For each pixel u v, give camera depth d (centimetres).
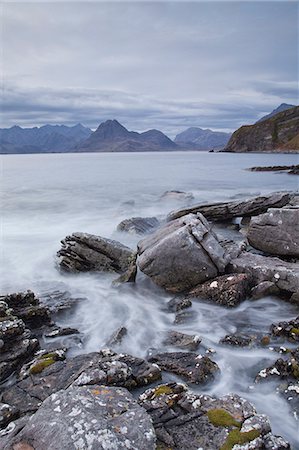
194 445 540
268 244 1489
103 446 467
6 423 633
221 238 1659
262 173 6738
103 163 12925
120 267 1463
